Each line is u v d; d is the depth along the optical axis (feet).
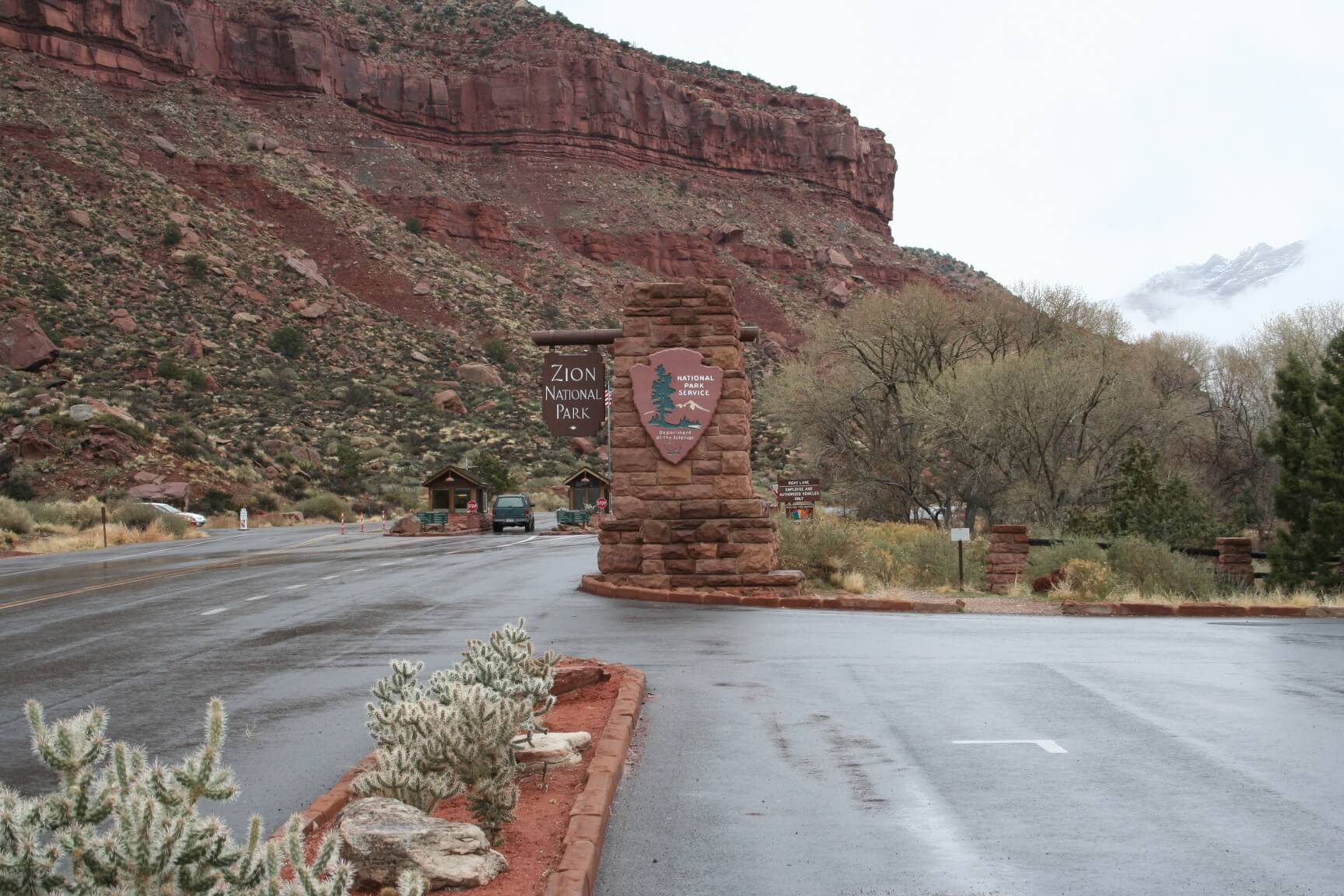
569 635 47.70
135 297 299.17
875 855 18.98
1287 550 72.79
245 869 11.62
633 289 69.15
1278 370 75.77
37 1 432.25
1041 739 27.58
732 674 37.42
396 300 374.84
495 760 18.89
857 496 150.71
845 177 655.35
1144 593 68.03
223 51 513.86
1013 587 70.49
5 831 10.98
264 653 43.09
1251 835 19.97
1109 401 132.46
